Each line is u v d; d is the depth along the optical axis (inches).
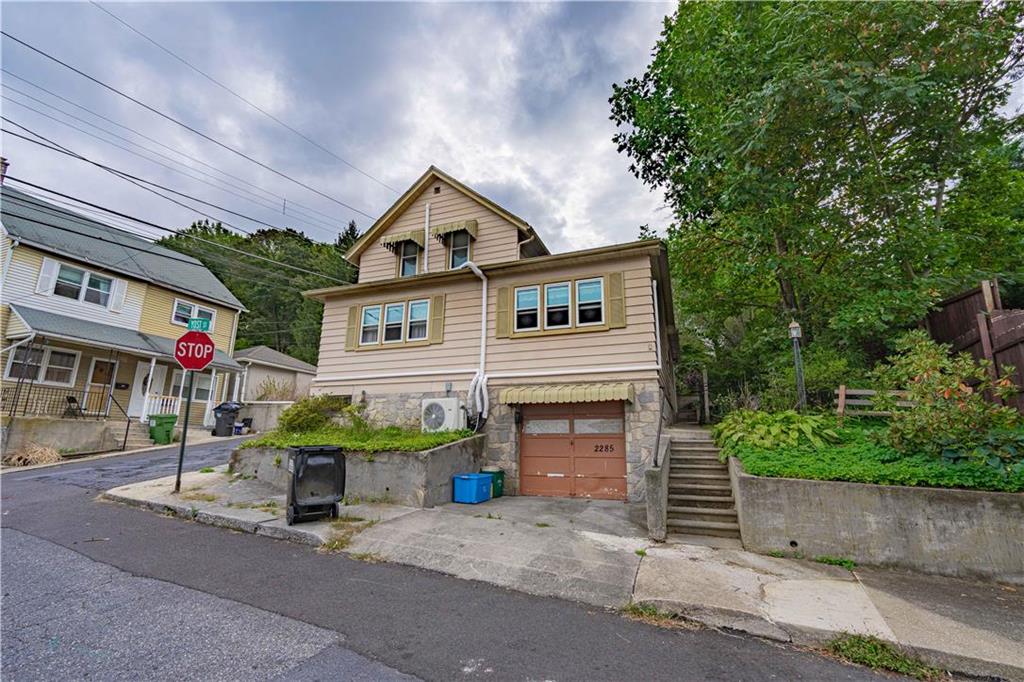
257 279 1560.0
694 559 216.8
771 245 449.1
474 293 473.4
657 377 381.1
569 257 424.8
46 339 626.2
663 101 608.7
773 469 247.0
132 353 685.3
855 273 413.1
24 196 682.8
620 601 176.7
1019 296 399.9
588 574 199.3
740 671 130.3
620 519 299.0
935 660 135.9
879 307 347.9
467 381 450.3
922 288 348.8
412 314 500.1
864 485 221.1
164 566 205.2
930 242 373.4
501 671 126.0
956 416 224.1
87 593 172.1
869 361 408.2
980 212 438.0
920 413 235.6
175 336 816.3
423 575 204.7
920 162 413.4
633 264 413.7
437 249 544.7
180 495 333.4
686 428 552.4
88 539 241.6
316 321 1587.1
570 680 122.5
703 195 528.7
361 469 351.3
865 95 360.2
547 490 403.5
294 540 253.6
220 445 659.4
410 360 482.9
